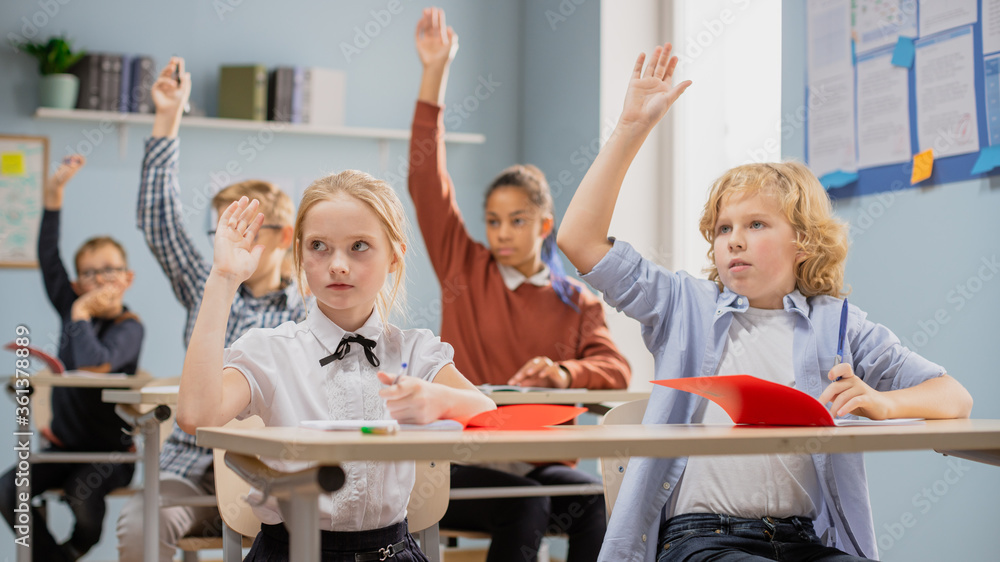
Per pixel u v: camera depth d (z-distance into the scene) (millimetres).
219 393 1038
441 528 2072
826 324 1346
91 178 3469
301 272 1228
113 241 3371
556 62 3707
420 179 2770
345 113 3799
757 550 1199
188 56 3635
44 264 3301
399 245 1196
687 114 3238
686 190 3252
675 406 1341
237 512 1317
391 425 863
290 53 3750
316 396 1172
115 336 3264
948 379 1272
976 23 1877
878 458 2115
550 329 2645
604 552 1245
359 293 1125
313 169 3707
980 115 1860
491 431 937
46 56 3398
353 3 3844
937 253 1950
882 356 1346
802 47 2387
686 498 1271
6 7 3445
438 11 2758
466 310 2713
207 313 1044
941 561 1915
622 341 3346
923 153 1993
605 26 3352
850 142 2209
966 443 957
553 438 814
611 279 1351
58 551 2635
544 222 2732
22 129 3430
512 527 1926
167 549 1928
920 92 2008
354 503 1136
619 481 1353
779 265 1335
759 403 1011
